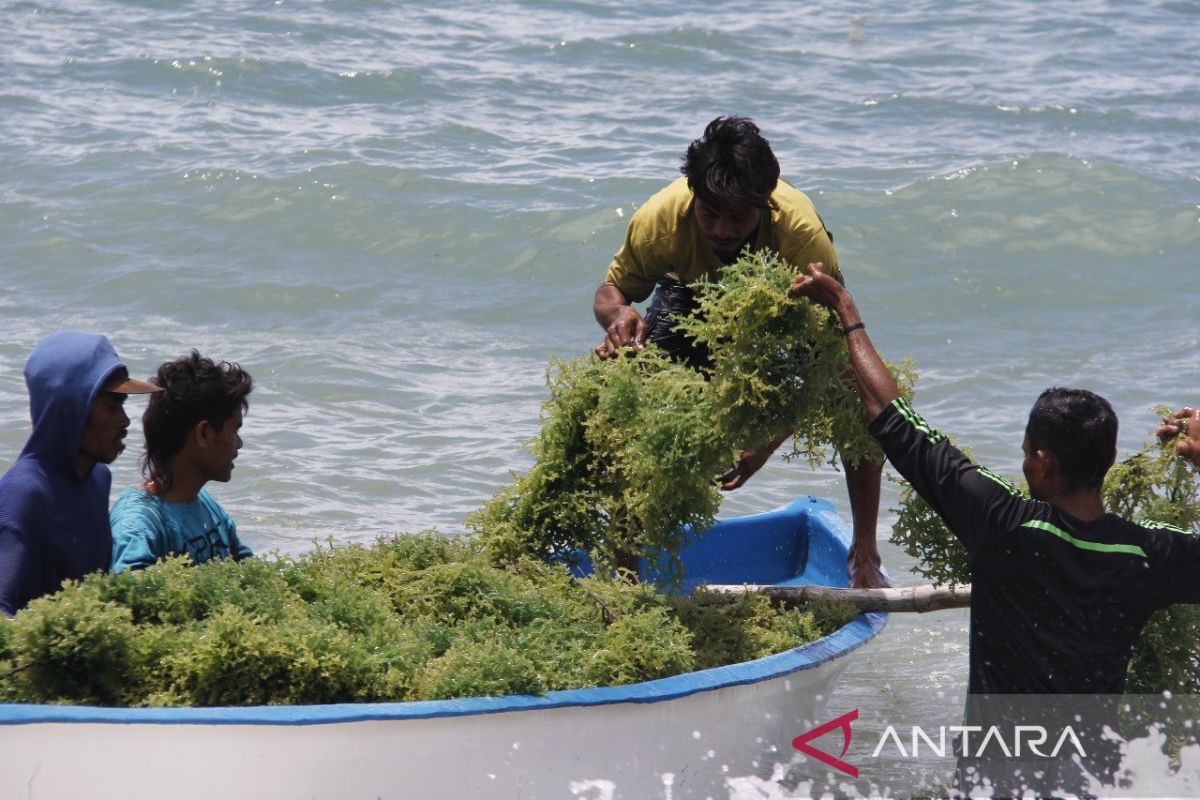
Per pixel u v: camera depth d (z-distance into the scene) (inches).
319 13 2421.3
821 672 608.7
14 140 1793.8
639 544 645.3
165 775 442.0
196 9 2407.7
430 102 2015.3
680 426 585.6
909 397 606.2
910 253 1557.6
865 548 685.3
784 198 633.6
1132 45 2544.3
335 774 459.2
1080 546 477.1
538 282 1466.5
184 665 471.8
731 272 574.9
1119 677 487.2
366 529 891.4
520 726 490.6
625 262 701.3
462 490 960.9
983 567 489.1
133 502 566.6
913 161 1824.6
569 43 2335.1
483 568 591.2
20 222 1550.2
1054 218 1640.0
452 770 479.2
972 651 502.0
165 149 1765.5
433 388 1169.4
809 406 574.2
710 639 606.2
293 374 1182.3
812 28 2576.3
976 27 2642.7
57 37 2228.1
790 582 842.2
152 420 568.4
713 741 560.7
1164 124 2059.5
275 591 523.2
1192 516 558.3
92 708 436.8
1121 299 1469.0
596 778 516.1
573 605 589.6
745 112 2050.9
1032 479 494.3
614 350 647.1
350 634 512.4
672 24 2527.1
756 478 1032.2
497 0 2615.7
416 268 1488.7
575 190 1654.8
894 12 2743.6
